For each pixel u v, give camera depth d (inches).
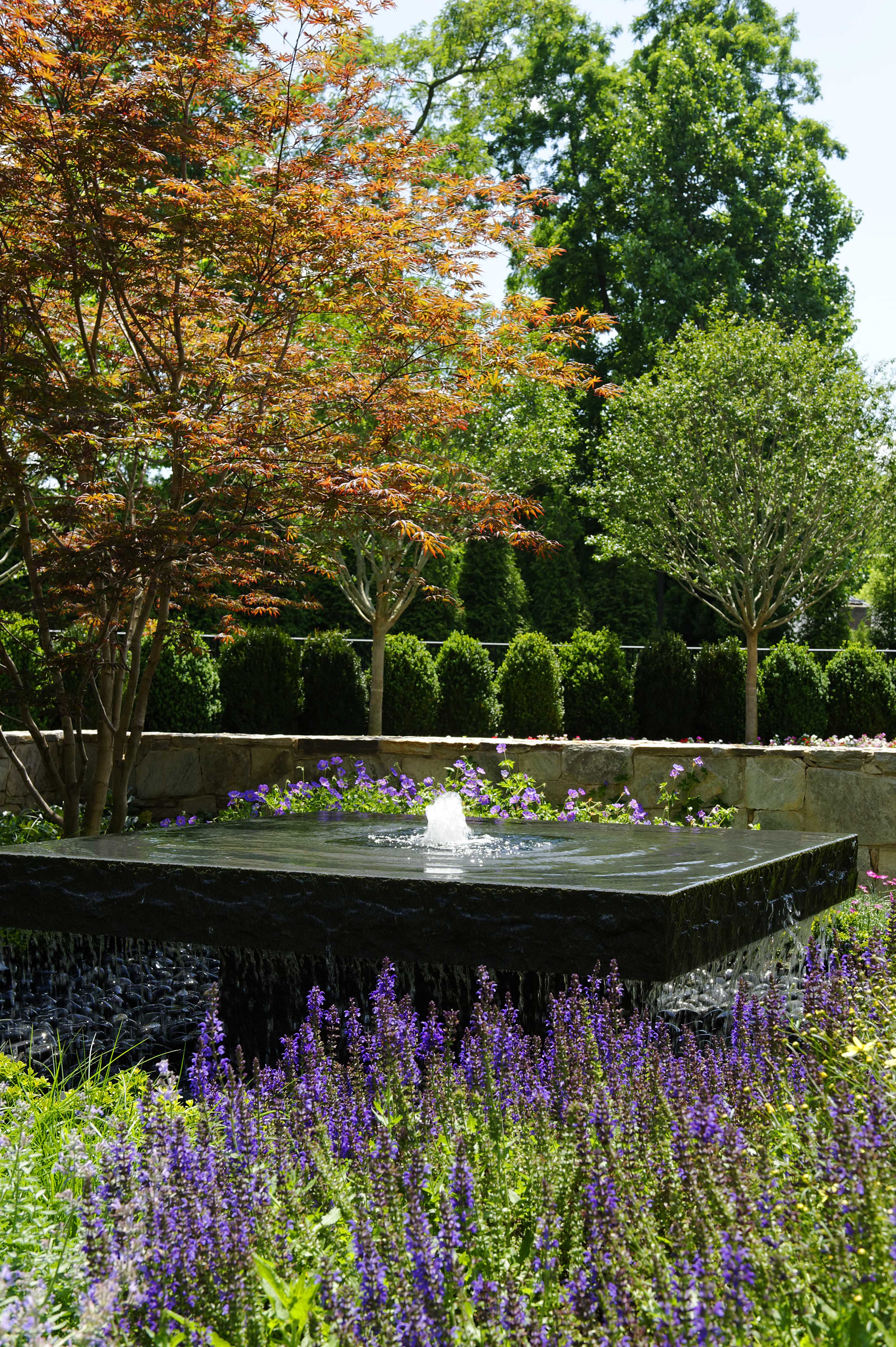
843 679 508.1
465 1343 71.9
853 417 522.3
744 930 154.5
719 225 914.7
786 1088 105.2
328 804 290.5
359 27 234.7
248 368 233.8
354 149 239.5
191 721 412.8
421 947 142.9
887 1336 67.9
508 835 201.6
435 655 625.6
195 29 225.3
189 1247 79.2
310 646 456.1
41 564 233.0
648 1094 100.8
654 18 1000.2
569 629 877.2
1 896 168.1
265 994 171.0
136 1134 112.9
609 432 639.8
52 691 255.1
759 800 292.0
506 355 268.5
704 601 580.1
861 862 283.3
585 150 970.7
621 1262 72.7
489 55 687.7
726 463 544.1
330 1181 93.0
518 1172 94.2
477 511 279.6
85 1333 70.4
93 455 218.8
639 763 301.0
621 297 973.8
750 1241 72.9
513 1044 118.3
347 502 223.9
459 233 247.6
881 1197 74.3
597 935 133.5
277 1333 78.7
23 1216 95.0
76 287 231.3
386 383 262.2
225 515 247.4
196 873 155.6
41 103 232.7
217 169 255.3
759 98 954.7
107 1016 186.5
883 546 553.6
